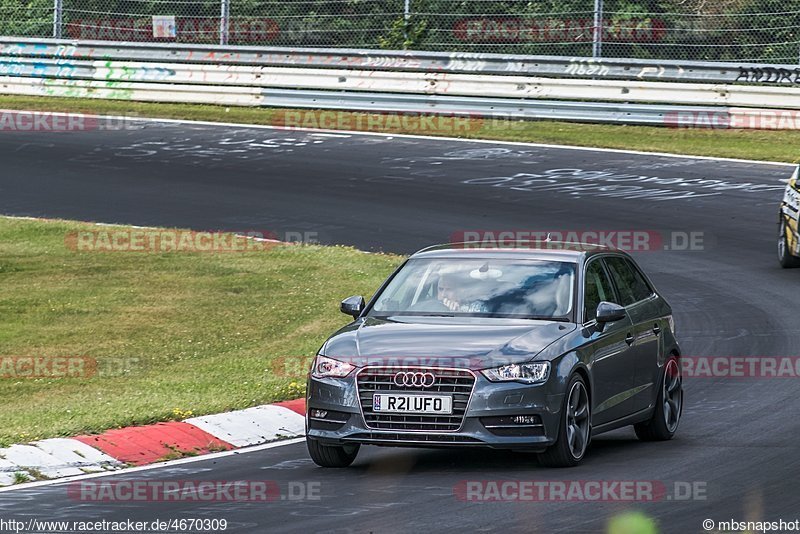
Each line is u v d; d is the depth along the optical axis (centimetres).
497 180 8244
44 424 3553
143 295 5694
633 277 3644
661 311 3662
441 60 10462
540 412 2942
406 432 2939
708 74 9812
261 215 7381
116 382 4309
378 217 7306
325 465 3127
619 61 10012
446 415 2936
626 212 7394
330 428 3011
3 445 3281
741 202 7650
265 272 6112
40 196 7850
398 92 10406
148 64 11062
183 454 3344
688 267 6262
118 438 3403
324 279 5962
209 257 6406
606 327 3272
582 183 8144
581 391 3103
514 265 3372
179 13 12094
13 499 2786
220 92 10844
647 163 8719
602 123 9856
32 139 9538
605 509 2573
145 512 2625
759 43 10538
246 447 3462
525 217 7244
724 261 6388
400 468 3098
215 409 3781
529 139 9494
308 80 10606
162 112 10625
